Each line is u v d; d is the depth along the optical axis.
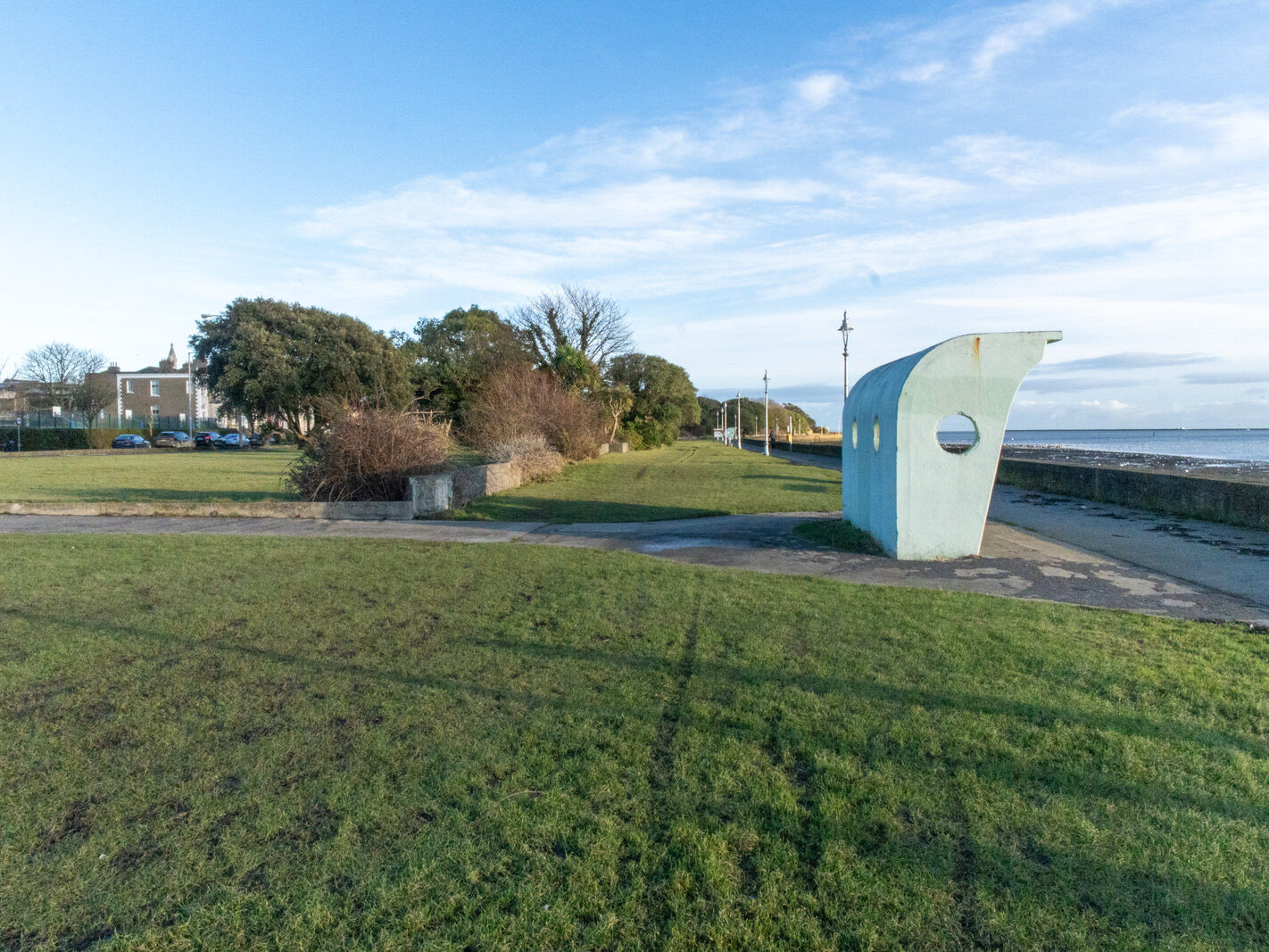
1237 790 3.53
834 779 3.61
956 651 5.45
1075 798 3.45
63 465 28.56
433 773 3.70
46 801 3.48
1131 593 7.57
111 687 4.85
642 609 6.72
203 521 12.63
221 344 40.22
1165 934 2.61
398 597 7.17
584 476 24.58
